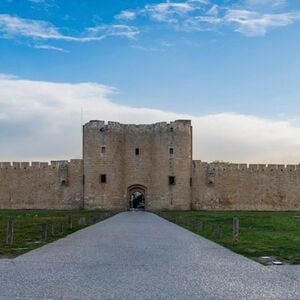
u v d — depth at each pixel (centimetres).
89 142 6938
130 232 2723
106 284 1145
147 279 1212
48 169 7131
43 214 5181
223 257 1631
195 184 7112
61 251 1769
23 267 1377
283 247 1922
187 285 1146
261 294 1059
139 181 7012
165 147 6912
